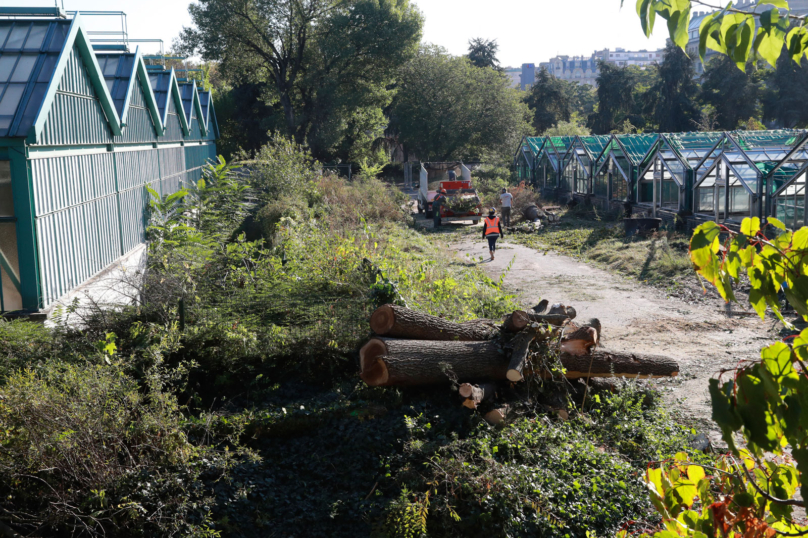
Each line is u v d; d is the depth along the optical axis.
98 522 5.30
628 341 11.51
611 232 23.78
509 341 7.87
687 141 24.97
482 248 22.75
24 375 7.09
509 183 40.72
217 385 8.30
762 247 1.92
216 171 24.56
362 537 5.84
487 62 77.44
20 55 11.94
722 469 2.34
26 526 5.41
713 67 65.00
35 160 10.99
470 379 7.75
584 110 103.94
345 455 6.87
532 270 18.31
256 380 8.16
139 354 8.21
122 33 19.53
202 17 43.75
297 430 7.27
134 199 17.81
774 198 19.53
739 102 62.94
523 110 57.78
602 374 8.42
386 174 57.91
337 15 44.94
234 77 50.72
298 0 45.09
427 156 56.78
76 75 13.16
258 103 52.34
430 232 27.14
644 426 7.50
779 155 20.41
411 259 16.61
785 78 60.50
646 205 26.73
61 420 5.81
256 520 5.97
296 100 50.97
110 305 9.27
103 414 6.10
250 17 45.16
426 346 7.61
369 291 9.80
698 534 2.02
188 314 9.11
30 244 10.81
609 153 29.45
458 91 53.47
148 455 6.09
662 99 68.62
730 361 10.24
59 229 11.95
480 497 5.79
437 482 6.04
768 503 2.08
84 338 8.49
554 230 26.09
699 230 2.00
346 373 8.54
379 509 6.02
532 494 5.91
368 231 16.20
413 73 54.16
